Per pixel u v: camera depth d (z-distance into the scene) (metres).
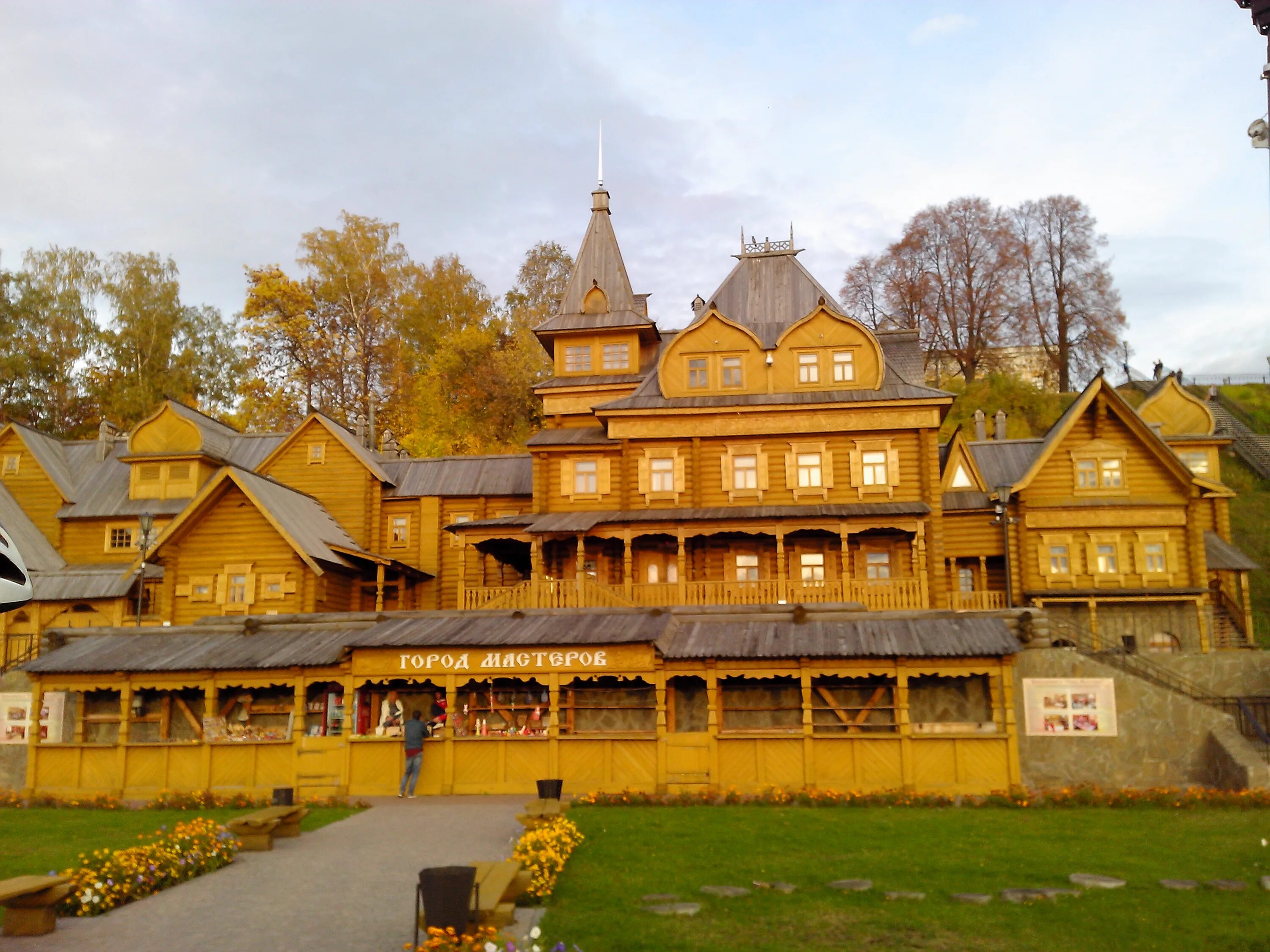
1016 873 15.52
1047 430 68.44
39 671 26.89
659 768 24.80
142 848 15.86
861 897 14.27
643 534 35.41
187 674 26.84
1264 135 14.43
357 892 14.72
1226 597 42.03
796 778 24.38
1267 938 12.34
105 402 67.44
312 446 45.62
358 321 71.00
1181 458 47.59
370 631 27.88
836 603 27.77
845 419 36.62
